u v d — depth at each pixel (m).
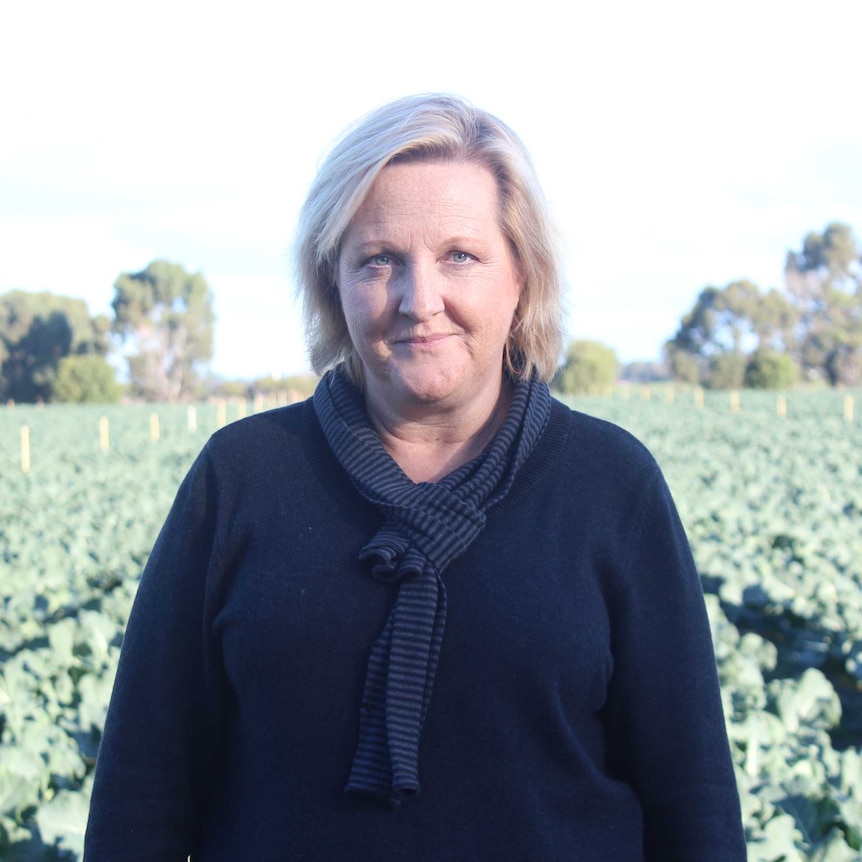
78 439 34.03
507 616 1.97
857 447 27.62
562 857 1.93
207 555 2.14
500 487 2.07
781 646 8.79
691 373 92.31
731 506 13.82
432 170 2.00
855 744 6.73
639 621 2.08
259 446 2.17
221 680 2.12
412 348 2.03
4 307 85.12
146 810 2.11
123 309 95.00
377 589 2.00
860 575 10.07
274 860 1.96
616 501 2.11
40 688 6.28
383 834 1.93
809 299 97.50
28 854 4.25
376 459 2.08
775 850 3.95
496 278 2.05
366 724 1.95
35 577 9.99
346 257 2.06
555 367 2.26
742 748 5.19
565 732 1.97
